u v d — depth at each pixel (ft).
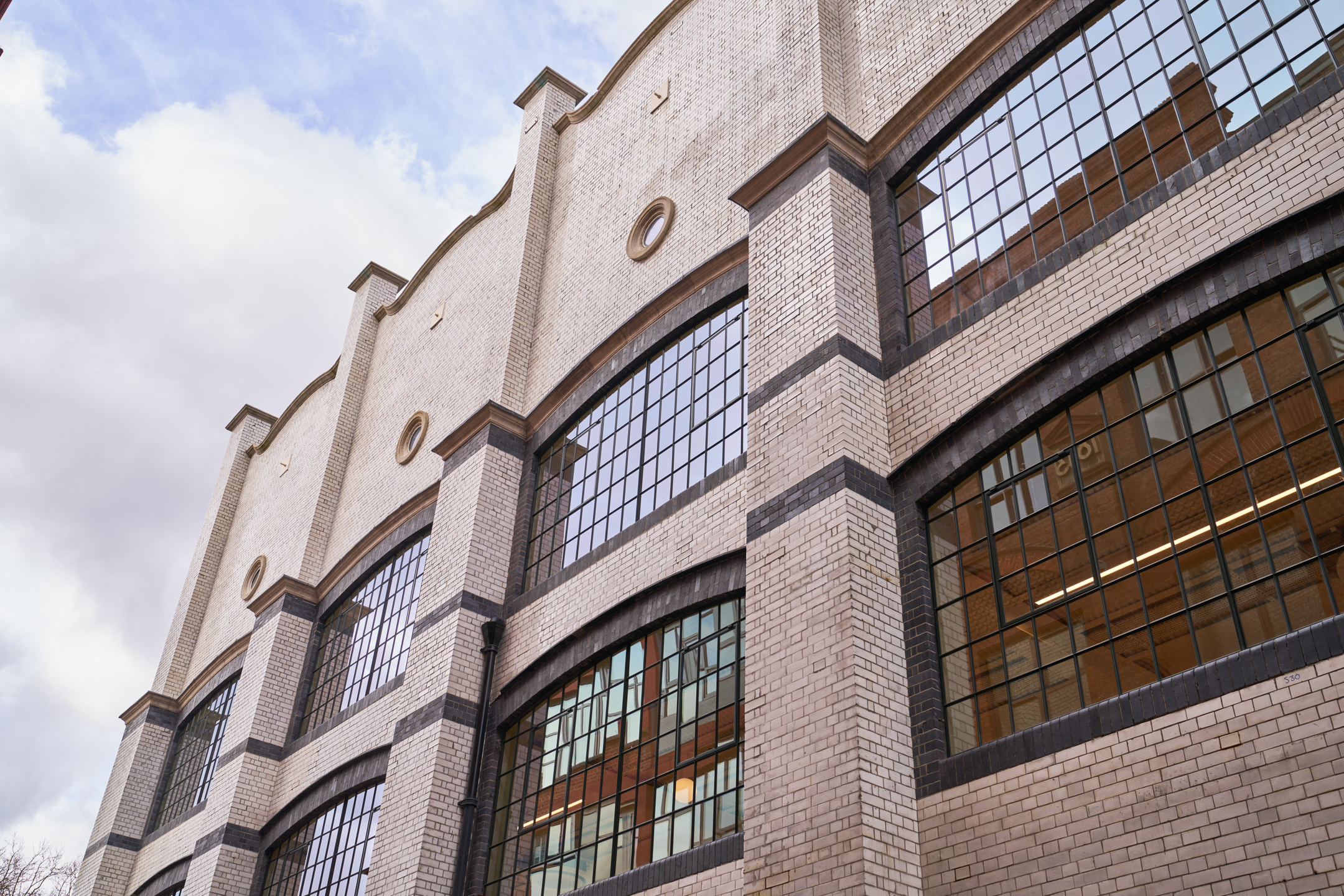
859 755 33.47
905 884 32.42
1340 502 27.86
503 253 76.74
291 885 66.13
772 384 44.19
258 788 73.20
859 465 39.60
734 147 57.31
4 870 111.86
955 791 33.40
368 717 66.28
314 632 80.28
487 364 70.59
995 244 42.14
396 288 98.02
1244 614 28.86
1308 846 25.02
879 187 47.73
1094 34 41.60
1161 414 33.01
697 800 42.14
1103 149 39.37
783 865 34.22
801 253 46.19
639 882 42.24
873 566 37.78
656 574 49.37
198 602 101.71
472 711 55.93
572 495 59.93
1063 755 31.01
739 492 46.96
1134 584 31.78
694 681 44.98
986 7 46.37
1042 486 35.73
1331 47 33.40
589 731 49.70
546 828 49.32
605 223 66.74
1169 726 28.84
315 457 91.86
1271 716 26.84
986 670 35.01
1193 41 37.70
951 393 40.01
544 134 77.10
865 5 53.57
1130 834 28.53
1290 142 32.68
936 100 47.09
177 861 81.30
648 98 67.56
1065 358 36.19
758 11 59.72
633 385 58.90
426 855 51.01
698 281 55.47
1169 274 34.30
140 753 93.45
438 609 60.23
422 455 75.61
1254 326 31.60
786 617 38.52
